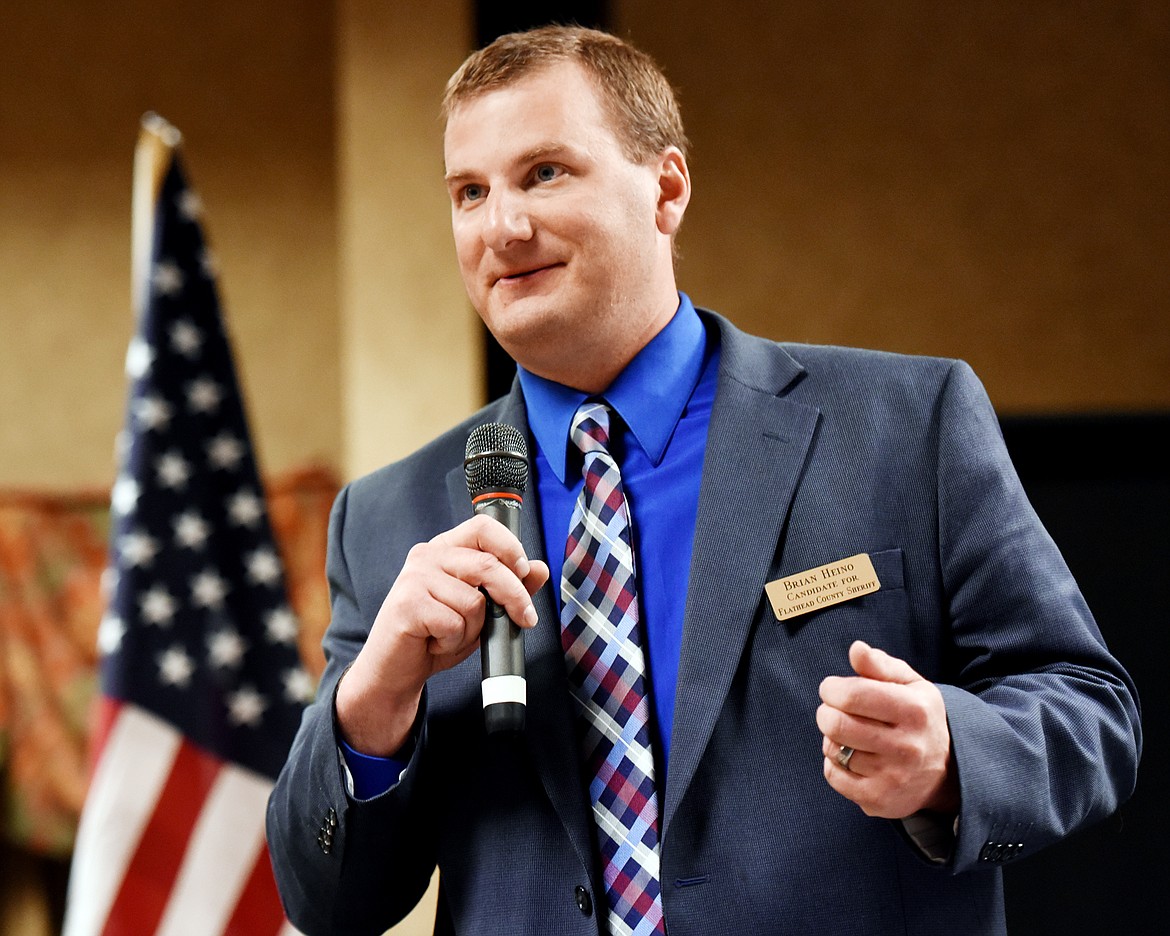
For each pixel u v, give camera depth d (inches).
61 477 408.2
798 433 119.5
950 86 391.2
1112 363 378.9
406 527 131.2
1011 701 105.3
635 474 123.2
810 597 111.7
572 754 111.4
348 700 114.7
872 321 385.4
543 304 119.8
